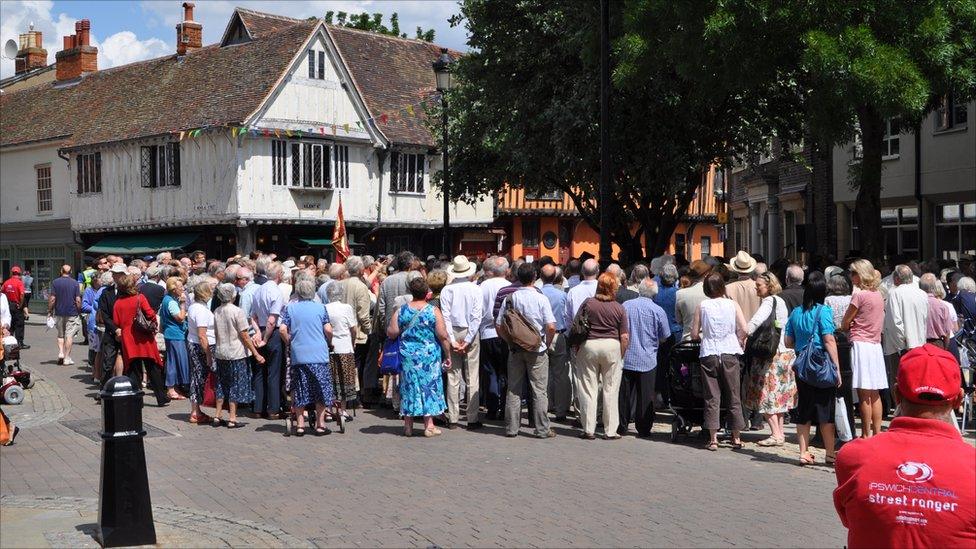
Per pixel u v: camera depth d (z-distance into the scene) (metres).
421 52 40.88
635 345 11.56
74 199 37.97
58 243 40.28
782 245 33.47
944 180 23.38
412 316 11.45
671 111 20.38
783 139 22.34
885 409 12.54
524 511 7.83
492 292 12.75
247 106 31.83
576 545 6.86
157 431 11.80
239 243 32.12
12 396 13.79
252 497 8.37
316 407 11.59
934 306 11.76
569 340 11.46
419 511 7.84
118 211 35.91
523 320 11.27
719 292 10.84
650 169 20.58
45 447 10.73
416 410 11.38
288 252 33.41
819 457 10.38
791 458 10.31
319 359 11.45
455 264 12.35
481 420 12.84
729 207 40.97
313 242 32.94
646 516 7.69
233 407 12.09
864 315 10.16
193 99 34.53
